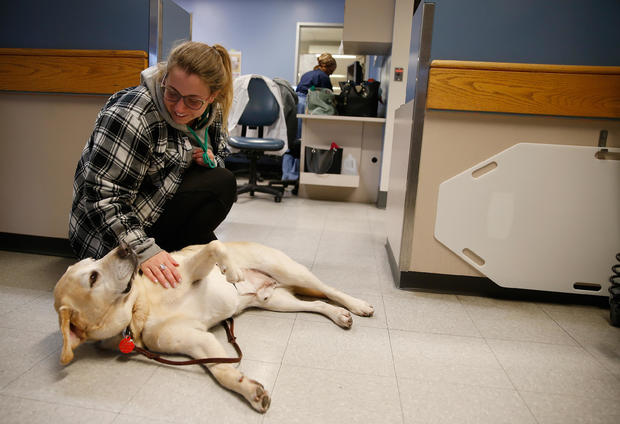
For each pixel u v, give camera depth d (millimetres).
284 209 3492
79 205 1347
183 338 1087
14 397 954
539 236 1625
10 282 1635
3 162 1926
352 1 3508
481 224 1653
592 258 1615
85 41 1797
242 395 981
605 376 1155
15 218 1973
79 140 1853
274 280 1514
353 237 2658
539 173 1582
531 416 971
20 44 1846
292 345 1250
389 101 3564
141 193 1411
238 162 5773
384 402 998
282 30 6992
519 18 1563
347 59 7609
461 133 1623
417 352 1249
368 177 3998
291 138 4422
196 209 1596
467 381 1106
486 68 1543
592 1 1542
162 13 1783
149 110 1278
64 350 953
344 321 1357
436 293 1752
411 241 1732
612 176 1557
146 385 1021
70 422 880
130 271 1055
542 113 1548
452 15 1570
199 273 1189
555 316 1563
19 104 1864
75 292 997
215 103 1455
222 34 7090
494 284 1725
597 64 1578
